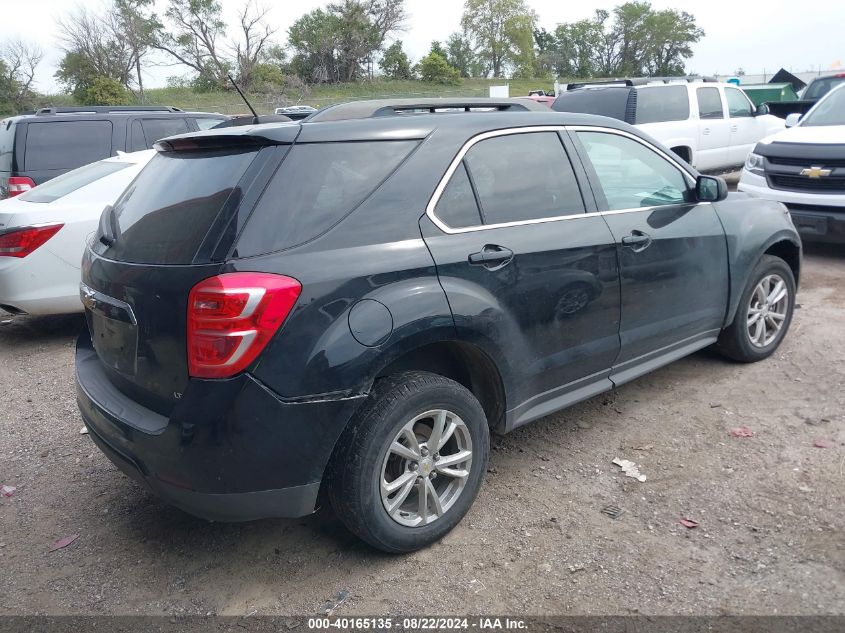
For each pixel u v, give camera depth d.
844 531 3.06
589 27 92.44
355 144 2.96
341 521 3.06
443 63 66.19
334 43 61.28
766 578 2.80
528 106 3.85
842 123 8.03
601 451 3.88
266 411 2.59
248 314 2.53
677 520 3.21
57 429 4.51
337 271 2.72
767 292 4.89
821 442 3.82
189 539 3.28
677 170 4.32
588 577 2.87
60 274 5.87
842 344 5.23
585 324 3.60
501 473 3.71
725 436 3.97
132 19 50.66
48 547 3.25
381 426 2.80
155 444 2.67
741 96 12.44
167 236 2.82
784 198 7.57
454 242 3.08
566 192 3.62
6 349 6.17
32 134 8.67
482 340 3.10
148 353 2.75
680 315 4.18
